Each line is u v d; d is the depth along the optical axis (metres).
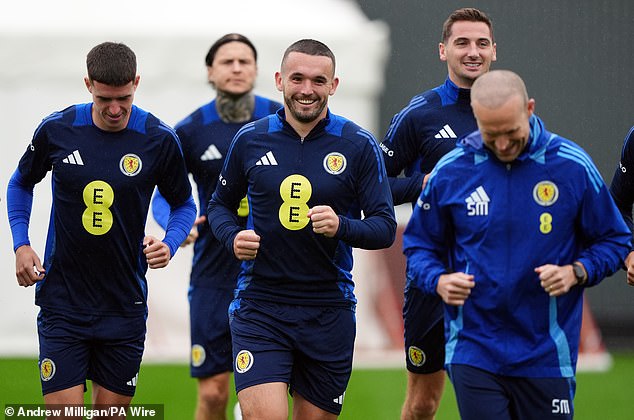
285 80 21.39
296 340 21.73
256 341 21.61
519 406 19.20
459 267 19.41
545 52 47.72
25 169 23.62
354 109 40.84
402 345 42.31
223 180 22.66
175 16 40.91
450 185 19.22
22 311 41.75
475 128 24.38
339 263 21.97
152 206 28.81
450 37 24.42
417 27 47.72
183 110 40.38
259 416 20.98
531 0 47.69
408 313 25.25
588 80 47.59
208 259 28.03
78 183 22.70
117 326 23.20
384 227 21.39
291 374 22.42
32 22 40.25
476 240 19.06
